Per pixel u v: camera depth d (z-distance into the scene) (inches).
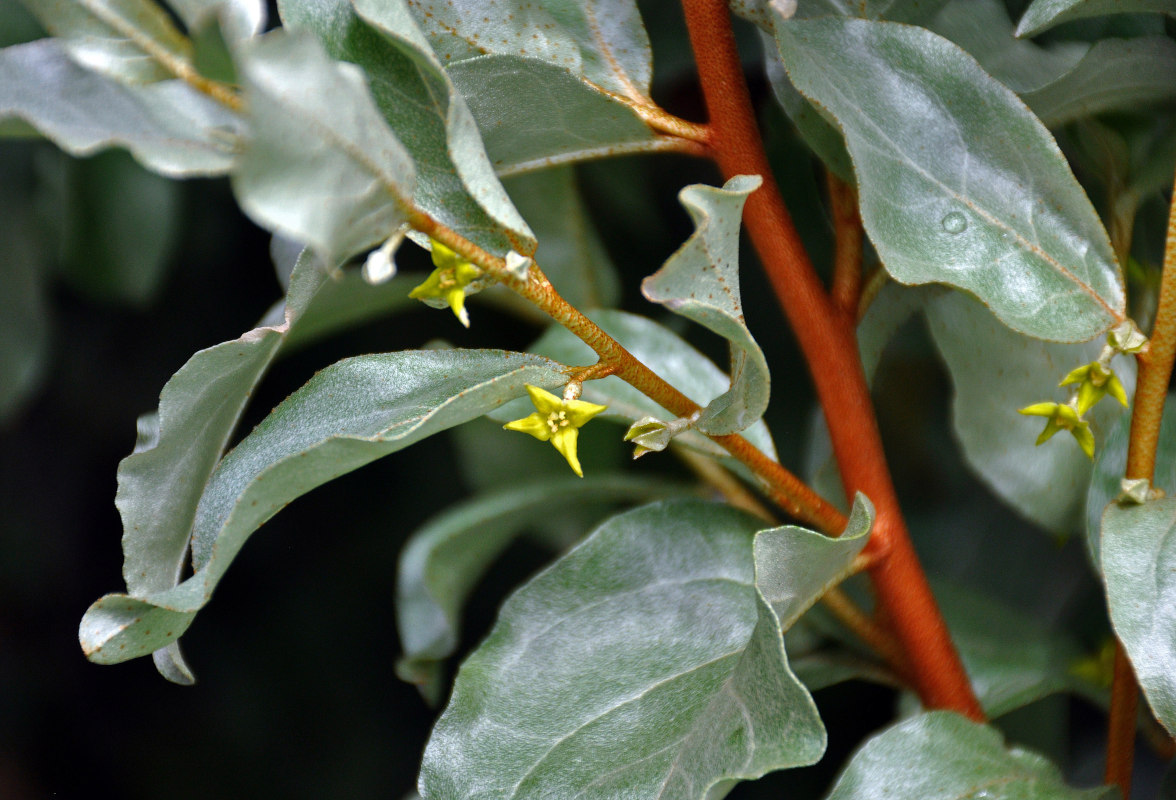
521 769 16.5
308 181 14.9
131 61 15.4
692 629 16.9
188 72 15.4
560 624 17.0
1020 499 17.7
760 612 15.8
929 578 18.5
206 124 15.5
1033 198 16.4
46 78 15.4
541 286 15.7
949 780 16.4
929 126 16.5
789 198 19.0
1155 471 16.8
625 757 16.4
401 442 15.7
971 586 20.8
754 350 15.6
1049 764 16.5
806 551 16.2
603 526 17.2
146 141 15.4
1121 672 17.1
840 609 17.7
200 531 16.4
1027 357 17.6
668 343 17.7
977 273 16.3
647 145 16.8
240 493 16.3
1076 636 19.7
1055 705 19.2
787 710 15.8
